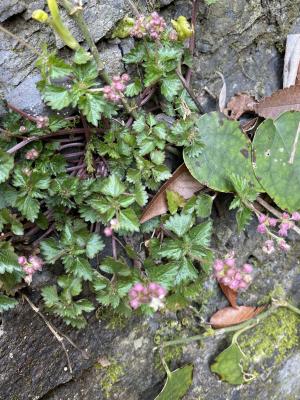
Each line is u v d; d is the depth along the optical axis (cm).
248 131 25
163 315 26
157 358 26
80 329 24
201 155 23
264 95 26
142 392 26
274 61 26
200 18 24
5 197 20
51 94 19
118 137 21
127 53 22
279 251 28
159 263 23
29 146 21
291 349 29
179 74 23
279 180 24
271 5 25
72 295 21
